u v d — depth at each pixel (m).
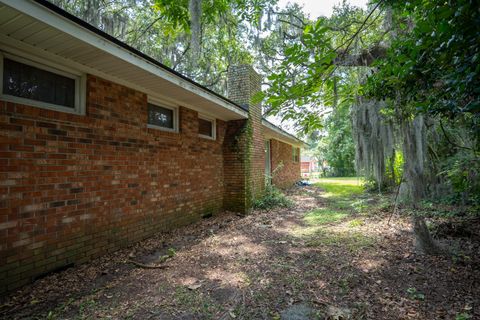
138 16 9.05
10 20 2.16
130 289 2.58
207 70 10.60
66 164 3.00
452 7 1.39
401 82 2.35
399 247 3.61
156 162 4.48
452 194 5.53
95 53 2.82
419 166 4.52
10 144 2.49
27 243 2.61
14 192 2.51
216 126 6.54
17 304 2.27
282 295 2.44
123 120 3.82
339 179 19.39
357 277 2.76
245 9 7.05
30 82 2.79
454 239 3.76
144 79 3.72
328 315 2.09
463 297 2.27
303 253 3.60
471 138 3.68
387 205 6.23
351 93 3.90
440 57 1.75
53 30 2.33
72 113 3.13
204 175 5.93
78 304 2.29
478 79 1.56
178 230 4.85
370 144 6.34
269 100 2.84
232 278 2.83
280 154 11.84
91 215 3.30
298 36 7.33
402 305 2.20
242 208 6.51
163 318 2.09
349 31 5.13
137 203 4.05
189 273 2.97
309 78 2.66
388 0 2.52
